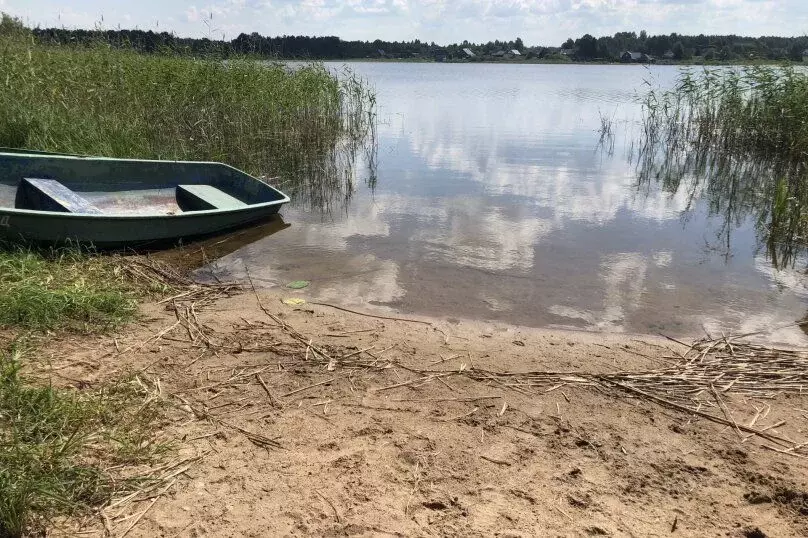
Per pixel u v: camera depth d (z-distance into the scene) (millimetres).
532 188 10438
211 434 3514
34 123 8633
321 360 4484
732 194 10312
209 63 12188
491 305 5719
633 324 5398
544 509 3037
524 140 15438
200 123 11320
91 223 6164
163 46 12523
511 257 7039
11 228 5805
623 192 10328
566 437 3652
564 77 51188
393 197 9680
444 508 3016
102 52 11633
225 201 7895
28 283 4969
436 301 5766
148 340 4637
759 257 7262
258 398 3938
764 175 11750
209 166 8508
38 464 2900
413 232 7898
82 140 8781
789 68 13312
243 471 3211
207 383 4082
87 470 3014
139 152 9492
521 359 4648
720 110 14164
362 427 3668
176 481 3096
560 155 13500
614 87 36562
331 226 8086
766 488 3250
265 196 8258
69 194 6805
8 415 3281
